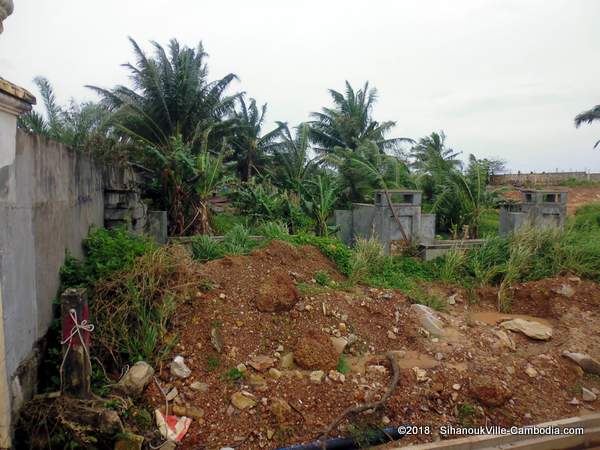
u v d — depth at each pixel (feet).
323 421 12.15
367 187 39.27
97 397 10.95
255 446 11.30
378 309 17.72
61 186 14.01
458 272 25.34
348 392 13.03
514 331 18.30
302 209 35.68
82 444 10.08
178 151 35.09
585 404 14.40
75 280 14.06
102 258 15.34
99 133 31.42
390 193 28.45
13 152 10.00
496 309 21.62
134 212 25.46
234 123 64.59
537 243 25.89
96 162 19.38
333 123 77.92
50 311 12.70
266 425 11.78
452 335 17.24
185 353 13.64
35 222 11.58
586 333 18.34
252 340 14.58
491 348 16.66
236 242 25.30
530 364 15.75
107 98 53.52
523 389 14.48
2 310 9.27
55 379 11.64
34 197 11.51
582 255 24.88
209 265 18.42
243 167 83.56
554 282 21.84
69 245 14.88
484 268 25.07
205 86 60.39
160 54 56.34
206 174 35.06
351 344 15.56
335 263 23.08
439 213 41.73
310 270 21.03
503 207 36.32
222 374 13.12
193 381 12.83
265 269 18.76
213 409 12.10
